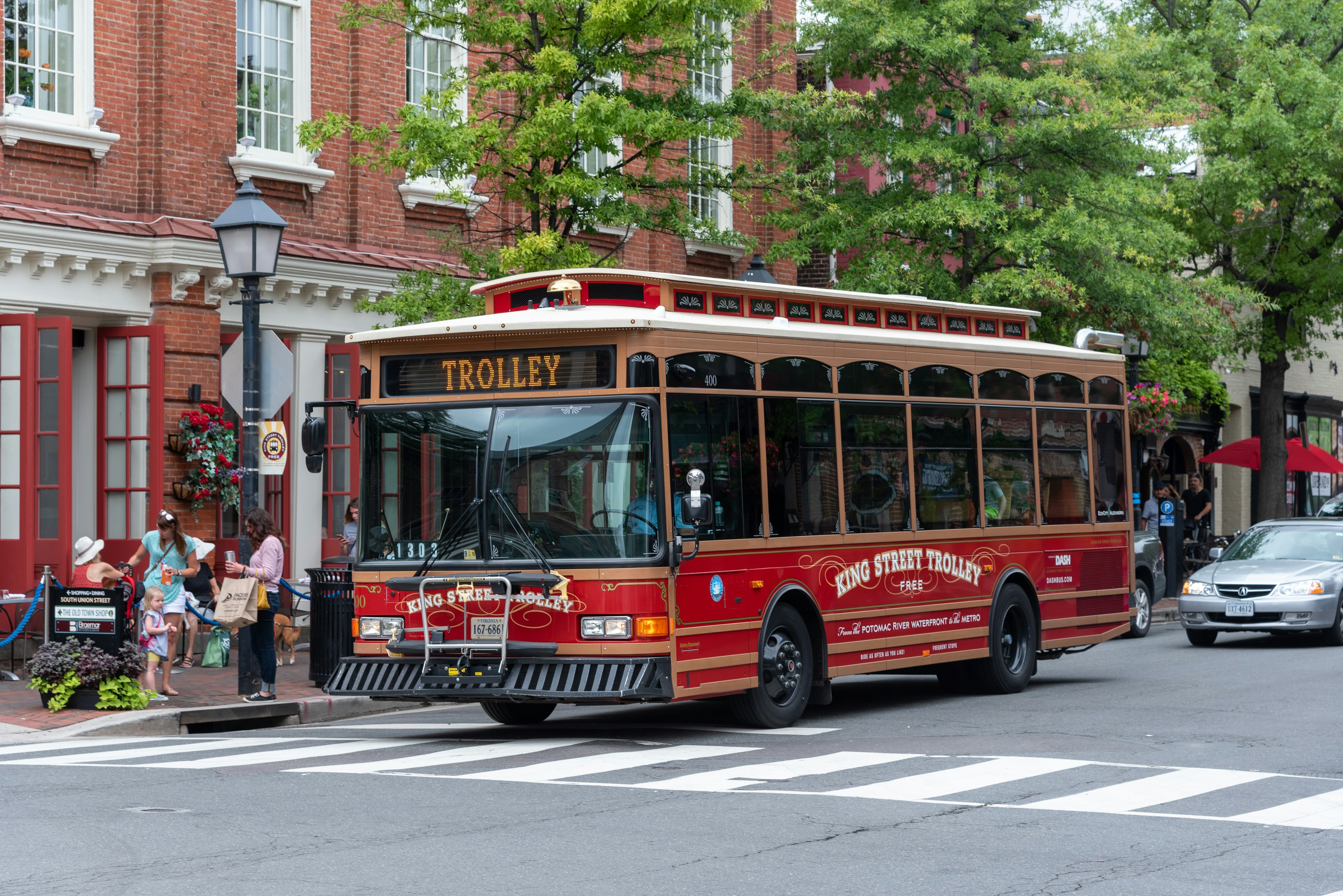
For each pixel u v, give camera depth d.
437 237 24.03
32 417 17.80
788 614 13.85
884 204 25.34
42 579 17.23
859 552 14.60
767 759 11.89
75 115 19.69
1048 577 17.23
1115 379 18.70
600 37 19.36
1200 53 32.53
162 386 19.36
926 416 15.57
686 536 12.55
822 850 8.45
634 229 26.69
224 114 21.14
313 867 7.93
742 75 27.98
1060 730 13.51
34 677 14.72
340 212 22.73
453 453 13.02
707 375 13.05
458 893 7.38
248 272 16.03
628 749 12.55
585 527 12.52
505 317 13.18
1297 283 33.81
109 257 19.39
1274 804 9.88
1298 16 32.31
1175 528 30.55
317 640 16.27
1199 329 27.33
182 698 15.82
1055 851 8.44
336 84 22.75
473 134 18.64
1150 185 25.72
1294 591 21.39
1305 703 15.23
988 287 23.72
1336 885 7.70
